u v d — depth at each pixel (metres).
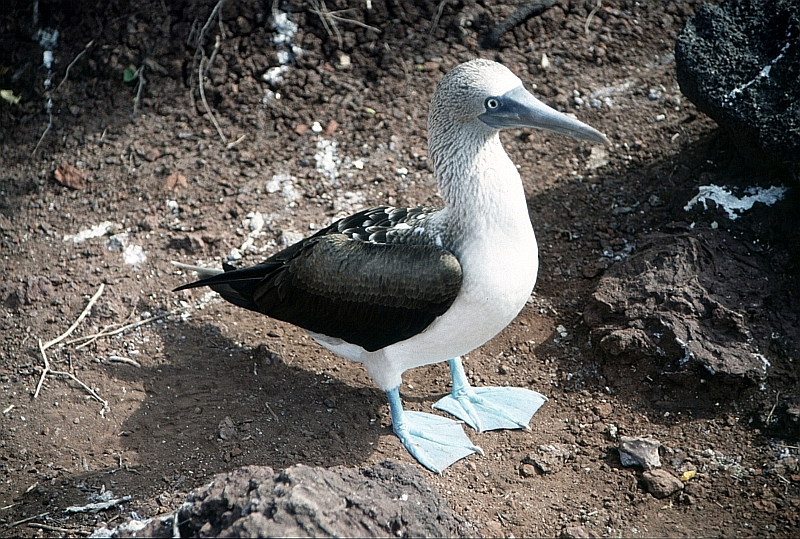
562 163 9.10
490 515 6.27
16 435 7.05
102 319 8.01
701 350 6.99
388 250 6.38
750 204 7.89
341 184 9.09
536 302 8.04
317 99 9.74
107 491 6.57
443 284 6.14
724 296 7.34
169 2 10.07
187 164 9.30
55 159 9.47
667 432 6.85
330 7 10.12
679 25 10.20
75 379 7.48
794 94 7.51
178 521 5.33
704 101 7.85
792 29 7.81
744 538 5.97
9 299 8.15
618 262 7.81
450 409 7.20
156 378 7.51
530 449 6.84
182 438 6.96
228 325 7.99
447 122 6.21
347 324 6.57
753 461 6.52
